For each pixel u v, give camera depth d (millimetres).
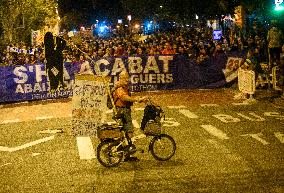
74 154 10508
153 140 9516
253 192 7602
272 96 16703
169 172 8820
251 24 29469
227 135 11586
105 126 9312
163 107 15977
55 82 12773
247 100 16281
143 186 8117
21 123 14602
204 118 13805
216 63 19609
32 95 19062
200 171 8789
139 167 9227
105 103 10438
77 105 10445
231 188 7820
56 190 8156
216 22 38750
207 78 19719
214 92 18766
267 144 10570
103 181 8500
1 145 11844
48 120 14773
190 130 12312
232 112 14539
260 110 14648
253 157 9570
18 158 10484
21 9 36594
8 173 9383
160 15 49312
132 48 25750
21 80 18953
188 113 14688
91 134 10484
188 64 19750
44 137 12414
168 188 7953
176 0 32312
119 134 9273
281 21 22766
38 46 31359
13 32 37656
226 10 28312
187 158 9695
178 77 19828
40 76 19047
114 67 19469
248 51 18172
